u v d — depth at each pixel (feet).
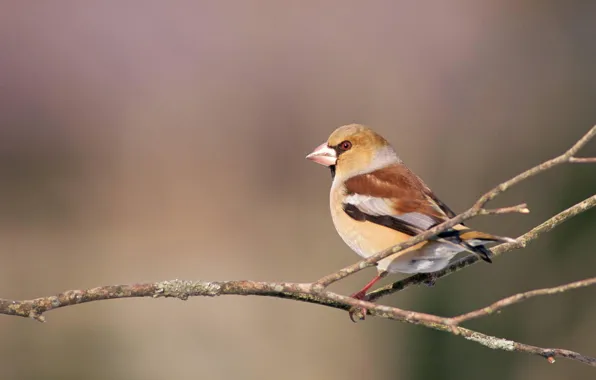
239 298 44.29
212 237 53.62
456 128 53.06
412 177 23.81
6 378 39.83
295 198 56.18
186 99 60.75
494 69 55.01
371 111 58.39
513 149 49.93
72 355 40.98
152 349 41.68
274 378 41.32
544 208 39.73
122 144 58.90
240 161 58.44
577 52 52.95
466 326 36.73
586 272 36.96
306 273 49.24
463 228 20.38
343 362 40.34
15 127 58.03
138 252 51.93
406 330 38.52
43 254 51.29
